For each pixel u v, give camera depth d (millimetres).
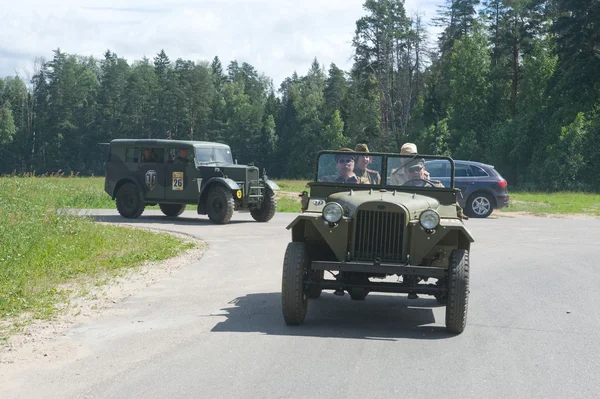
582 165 57656
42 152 119812
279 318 8289
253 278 11250
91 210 25047
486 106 72562
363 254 7766
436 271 7527
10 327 7727
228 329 7656
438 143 70500
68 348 6816
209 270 12055
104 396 5344
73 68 129000
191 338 7215
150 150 21828
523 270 12398
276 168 117938
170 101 121062
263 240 16516
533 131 64688
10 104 134250
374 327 7938
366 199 8023
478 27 75312
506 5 73812
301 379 5781
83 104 126062
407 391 5520
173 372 5977
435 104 82438
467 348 6988
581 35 61562
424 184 8875
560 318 8531
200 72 124875
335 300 9750
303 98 126875
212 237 17109
